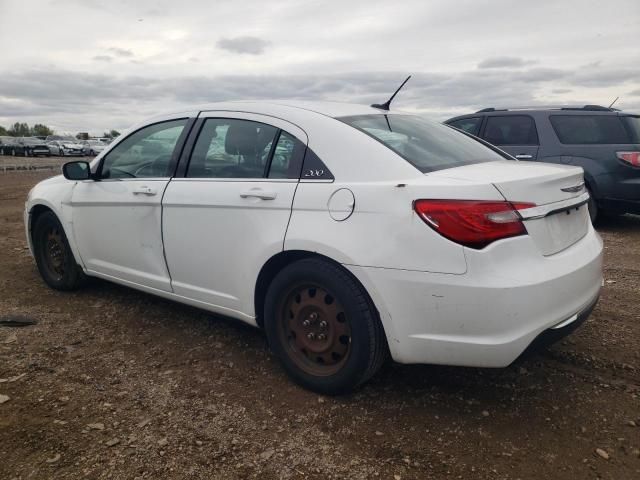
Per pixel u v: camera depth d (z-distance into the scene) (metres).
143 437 2.70
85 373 3.36
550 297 2.63
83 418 2.86
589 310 2.99
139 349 3.71
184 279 3.70
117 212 4.06
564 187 2.92
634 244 6.83
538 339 2.63
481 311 2.54
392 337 2.76
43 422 2.81
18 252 6.44
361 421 2.85
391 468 2.48
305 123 3.20
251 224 3.20
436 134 3.59
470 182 2.62
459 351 2.63
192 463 2.52
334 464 2.51
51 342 3.81
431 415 2.90
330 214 2.89
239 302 3.38
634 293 4.76
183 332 3.99
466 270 2.54
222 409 2.97
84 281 4.85
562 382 3.22
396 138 3.17
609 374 3.31
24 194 13.32
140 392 3.14
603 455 2.55
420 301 2.64
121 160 4.20
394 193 2.72
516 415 2.90
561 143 7.69
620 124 7.45
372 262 2.72
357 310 2.83
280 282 3.12
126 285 4.19
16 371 3.36
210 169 3.57
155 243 3.82
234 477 2.43
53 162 30.88
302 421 2.85
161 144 3.92
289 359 3.20
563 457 2.54
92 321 4.20
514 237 2.59
